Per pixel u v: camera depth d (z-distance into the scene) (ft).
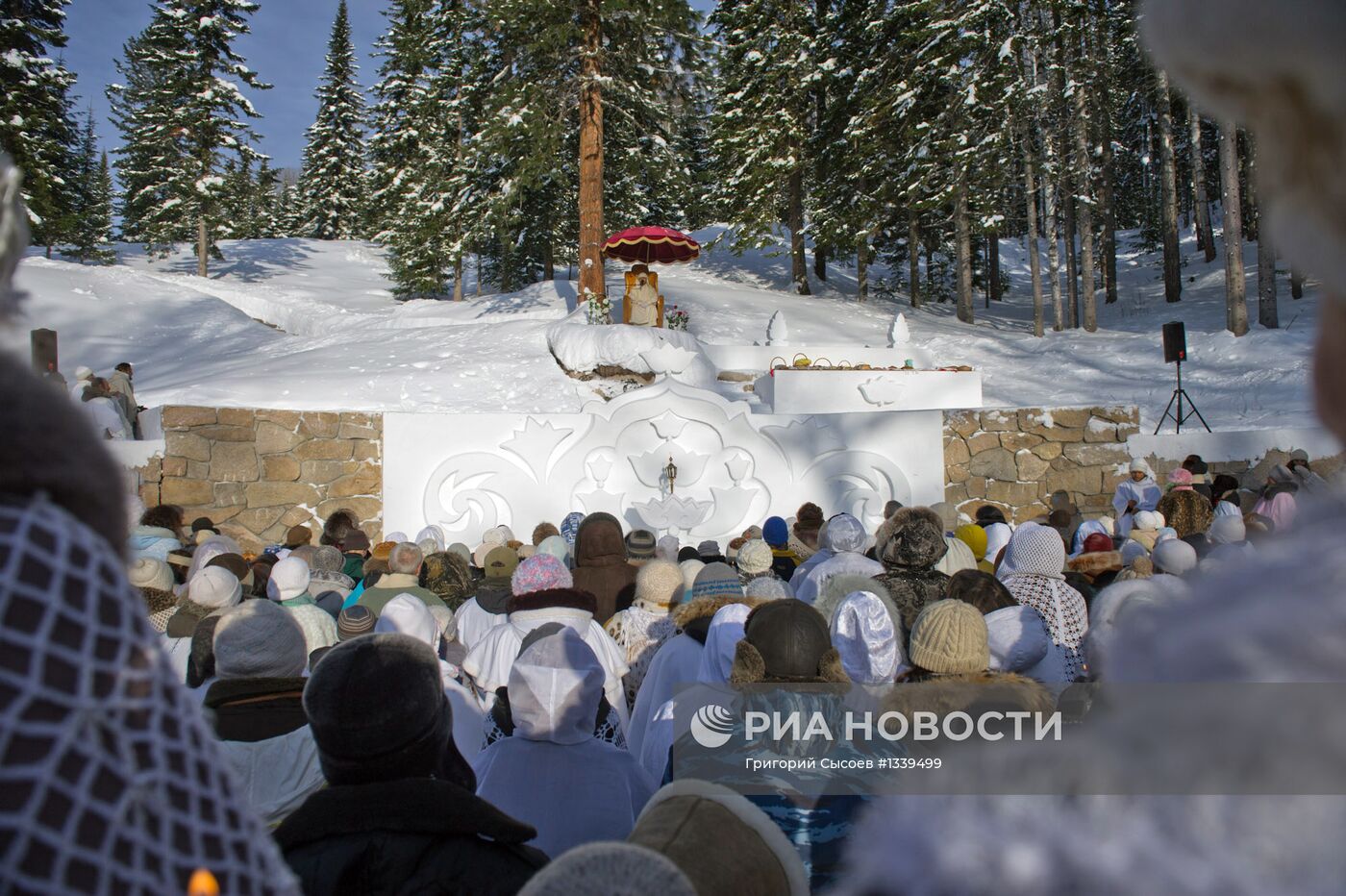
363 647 6.75
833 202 113.09
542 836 8.71
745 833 4.66
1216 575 1.94
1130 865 1.67
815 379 57.88
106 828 2.27
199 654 10.50
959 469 40.78
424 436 37.58
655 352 60.80
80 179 153.58
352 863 6.02
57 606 2.34
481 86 102.68
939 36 91.61
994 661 10.82
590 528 17.63
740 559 18.06
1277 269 106.11
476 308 95.66
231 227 155.02
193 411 36.29
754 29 109.81
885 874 2.02
